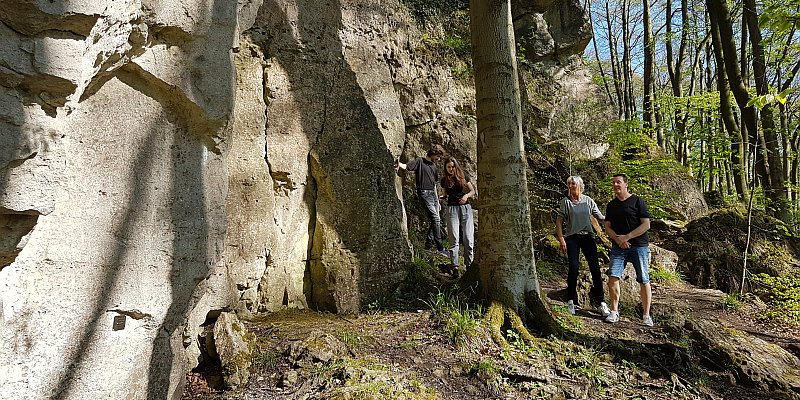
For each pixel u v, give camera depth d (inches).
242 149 193.0
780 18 208.1
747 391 160.1
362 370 139.4
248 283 186.7
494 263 200.2
